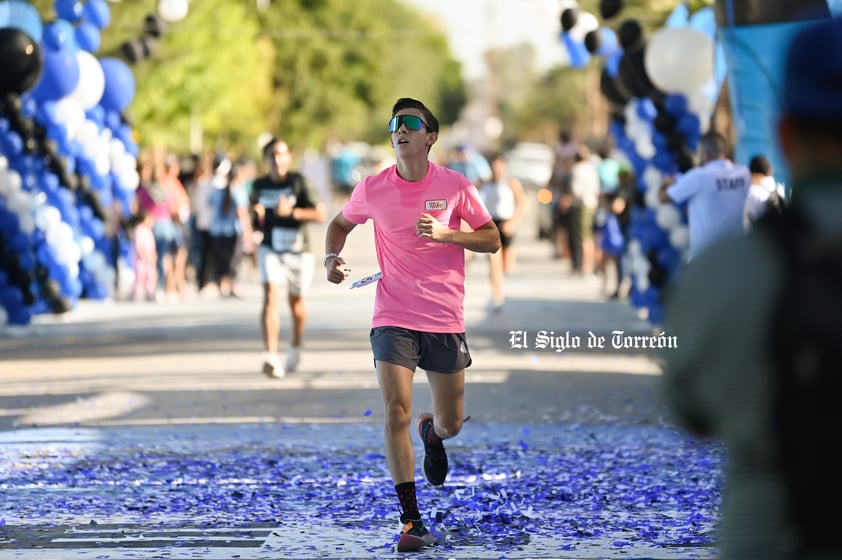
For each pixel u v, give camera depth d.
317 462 20.42
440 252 15.83
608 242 49.47
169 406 25.84
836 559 6.55
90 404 26.12
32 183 41.88
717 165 28.67
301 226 29.42
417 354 15.90
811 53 6.67
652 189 38.66
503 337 37.44
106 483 19.02
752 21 26.75
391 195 15.88
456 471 19.73
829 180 6.74
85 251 48.12
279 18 160.25
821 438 6.51
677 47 36.72
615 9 40.66
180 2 47.50
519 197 45.62
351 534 16.14
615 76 42.53
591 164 61.97
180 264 53.16
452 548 15.45
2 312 39.91
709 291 6.74
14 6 41.34
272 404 26.05
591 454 20.86
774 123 6.94
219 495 18.27
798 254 6.62
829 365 6.48
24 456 20.92
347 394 27.33
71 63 41.72
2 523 16.72
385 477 19.33
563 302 48.41
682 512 17.08
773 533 6.65
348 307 47.47
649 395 26.83
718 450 20.91
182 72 94.88
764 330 6.58
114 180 48.81
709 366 6.75
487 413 24.78
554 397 26.67
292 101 161.75
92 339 38.06
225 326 41.50
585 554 15.05
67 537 16.02
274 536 16.05
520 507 17.41
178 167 59.34
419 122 15.65
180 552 15.28
